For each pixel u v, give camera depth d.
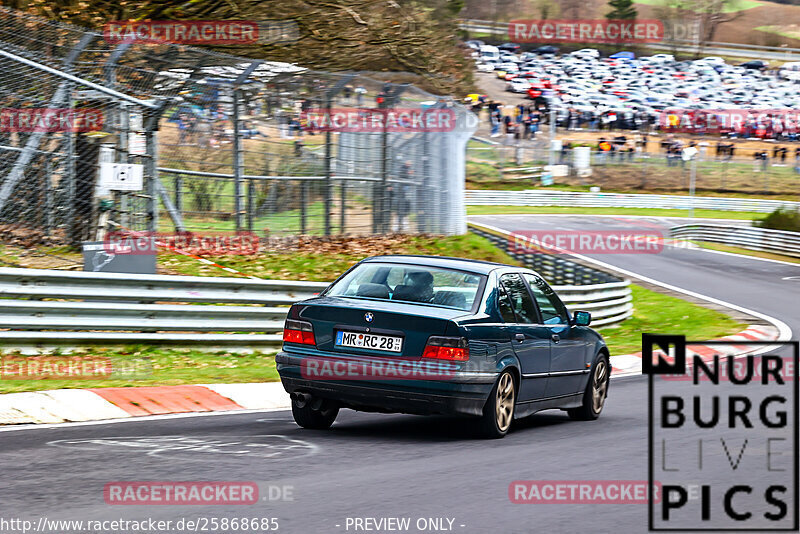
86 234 56.59
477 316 29.12
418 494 21.42
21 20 54.38
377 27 82.56
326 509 19.78
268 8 76.25
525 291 32.88
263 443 27.33
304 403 30.30
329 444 27.64
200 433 28.70
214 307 46.53
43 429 28.45
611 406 39.72
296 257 68.69
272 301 48.97
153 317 45.06
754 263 134.75
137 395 34.59
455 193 84.38
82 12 68.75
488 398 29.14
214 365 44.47
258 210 69.50
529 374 31.27
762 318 81.31
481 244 83.56
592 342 35.94
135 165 51.78
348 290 30.48
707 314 82.75
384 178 78.31
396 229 79.50
